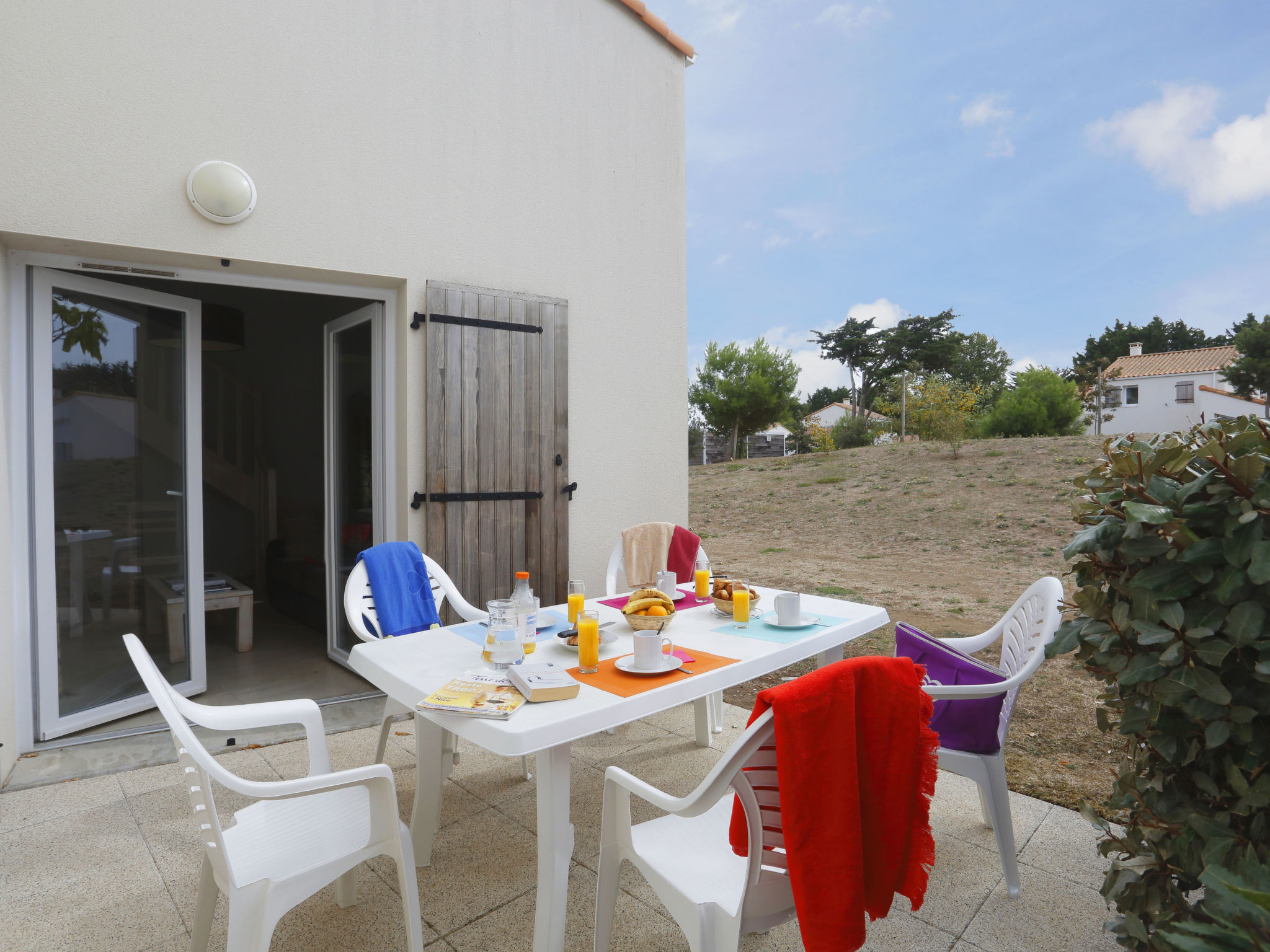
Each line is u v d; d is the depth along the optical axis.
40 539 2.90
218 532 6.20
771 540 9.56
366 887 1.96
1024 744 2.88
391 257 3.47
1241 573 1.13
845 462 14.78
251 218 3.10
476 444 3.69
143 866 2.07
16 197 2.64
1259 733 1.16
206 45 2.99
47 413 2.93
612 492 4.32
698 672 1.71
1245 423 1.24
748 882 1.20
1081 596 1.40
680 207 4.70
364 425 3.93
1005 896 1.88
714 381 22.59
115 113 2.81
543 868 1.53
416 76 3.54
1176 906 1.26
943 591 6.33
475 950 1.69
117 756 2.82
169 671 3.43
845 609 2.41
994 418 19.12
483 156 3.77
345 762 2.79
